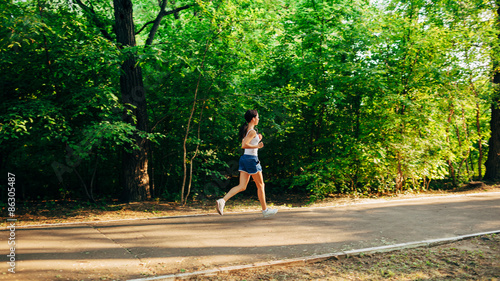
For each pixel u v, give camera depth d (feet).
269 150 35.32
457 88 32.78
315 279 11.19
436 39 30.60
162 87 29.45
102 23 29.73
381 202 26.43
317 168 31.24
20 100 23.77
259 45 25.82
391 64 31.73
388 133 31.35
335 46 30.25
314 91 30.81
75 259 12.49
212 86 27.04
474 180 40.98
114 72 26.35
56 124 22.30
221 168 34.50
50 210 23.93
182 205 26.16
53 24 23.43
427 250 14.17
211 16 22.85
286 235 16.15
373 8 33.58
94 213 22.76
